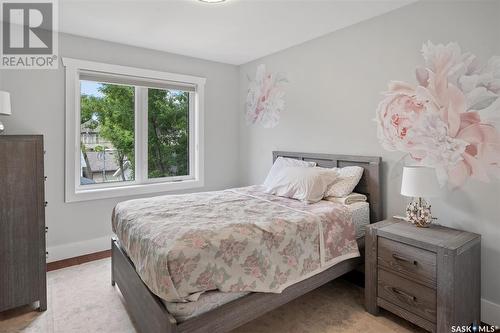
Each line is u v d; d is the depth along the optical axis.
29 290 2.20
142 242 1.83
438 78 2.28
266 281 1.82
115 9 2.54
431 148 2.34
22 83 2.89
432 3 2.30
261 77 4.00
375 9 2.54
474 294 1.96
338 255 2.25
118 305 2.32
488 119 2.04
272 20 2.76
